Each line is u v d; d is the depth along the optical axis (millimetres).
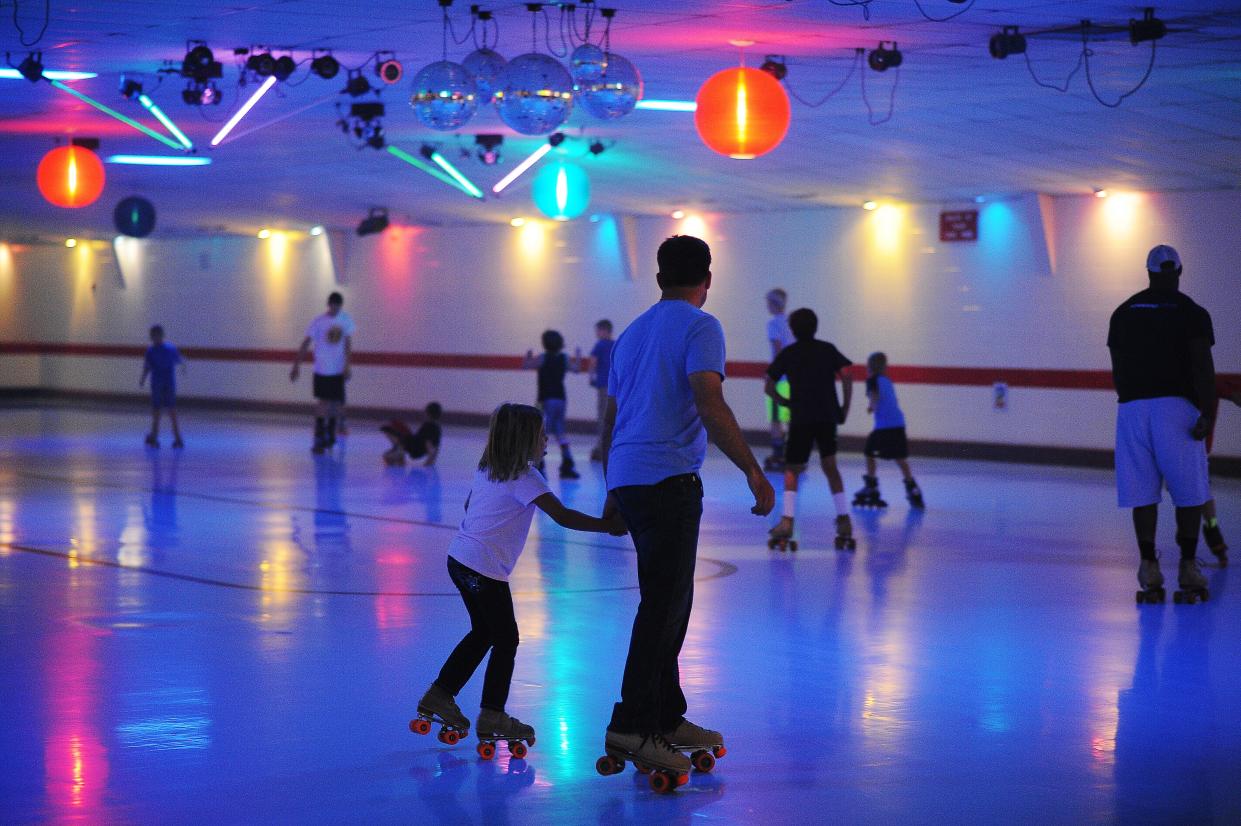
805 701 6086
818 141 15391
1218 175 15523
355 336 26672
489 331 24422
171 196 22562
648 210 21438
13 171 19438
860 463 18125
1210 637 7457
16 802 4684
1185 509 8430
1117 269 17156
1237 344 16109
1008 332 18141
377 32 10328
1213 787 4906
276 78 11180
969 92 12508
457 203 22188
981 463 17969
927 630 7617
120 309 31578
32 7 9469
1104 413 17359
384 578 9148
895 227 19156
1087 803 4730
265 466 17141
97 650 6973
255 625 7609
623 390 5051
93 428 23594
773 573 9523
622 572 9469
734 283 20953
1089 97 12656
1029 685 6391
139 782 4910
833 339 19844
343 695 6137
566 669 6633
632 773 5094
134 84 12328
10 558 9898
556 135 15375
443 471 16703
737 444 4797
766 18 9625
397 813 4621
